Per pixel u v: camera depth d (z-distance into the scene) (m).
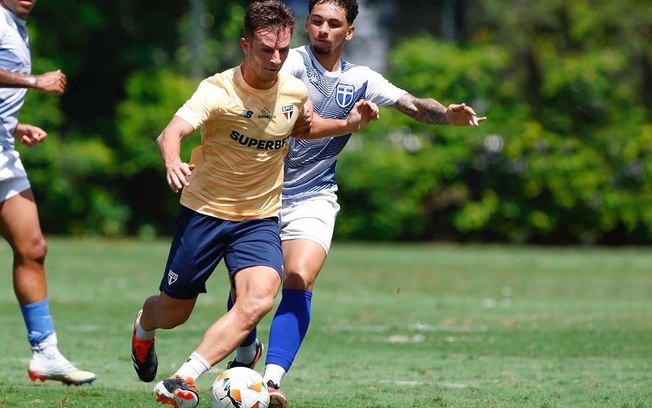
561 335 36.47
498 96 83.25
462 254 73.31
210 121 20.92
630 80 83.88
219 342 20.09
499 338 35.69
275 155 21.39
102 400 23.20
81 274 56.22
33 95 80.50
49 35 83.31
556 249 80.75
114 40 86.62
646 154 83.81
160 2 88.56
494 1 84.50
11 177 25.03
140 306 43.72
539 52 83.75
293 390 25.22
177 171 19.36
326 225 23.33
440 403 23.41
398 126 82.75
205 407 23.19
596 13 83.81
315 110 23.48
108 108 87.62
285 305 22.14
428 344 34.19
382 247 78.50
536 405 23.28
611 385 26.28
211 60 89.62
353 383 26.41
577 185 82.62
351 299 47.75
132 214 86.12
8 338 34.12
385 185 81.75
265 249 21.14
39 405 22.39
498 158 83.44
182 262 21.58
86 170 82.31
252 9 20.45
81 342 33.59
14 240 25.25
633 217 83.50
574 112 83.62
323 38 23.03
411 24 99.12
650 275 60.78
